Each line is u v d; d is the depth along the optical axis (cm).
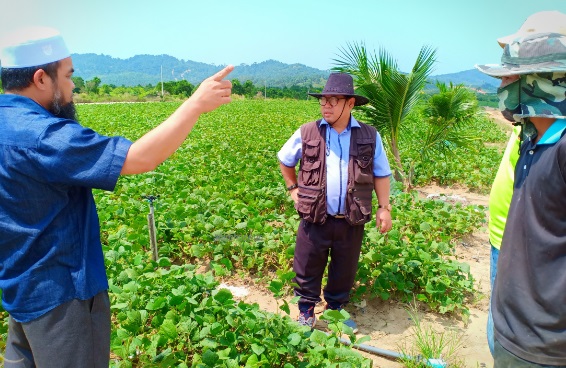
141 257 448
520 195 185
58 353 196
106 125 2116
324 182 357
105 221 592
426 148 926
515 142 237
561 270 173
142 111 3425
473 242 632
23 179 180
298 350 324
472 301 457
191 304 363
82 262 198
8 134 178
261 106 4228
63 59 191
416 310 434
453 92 871
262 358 315
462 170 1016
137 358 332
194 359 319
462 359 365
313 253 378
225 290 339
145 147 178
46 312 192
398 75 775
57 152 174
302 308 398
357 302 445
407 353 369
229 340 327
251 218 604
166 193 749
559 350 175
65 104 199
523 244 183
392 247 470
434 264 464
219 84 186
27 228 185
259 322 333
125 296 367
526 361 182
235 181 820
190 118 182
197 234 558
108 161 175
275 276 506
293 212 644
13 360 220
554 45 172
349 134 361
